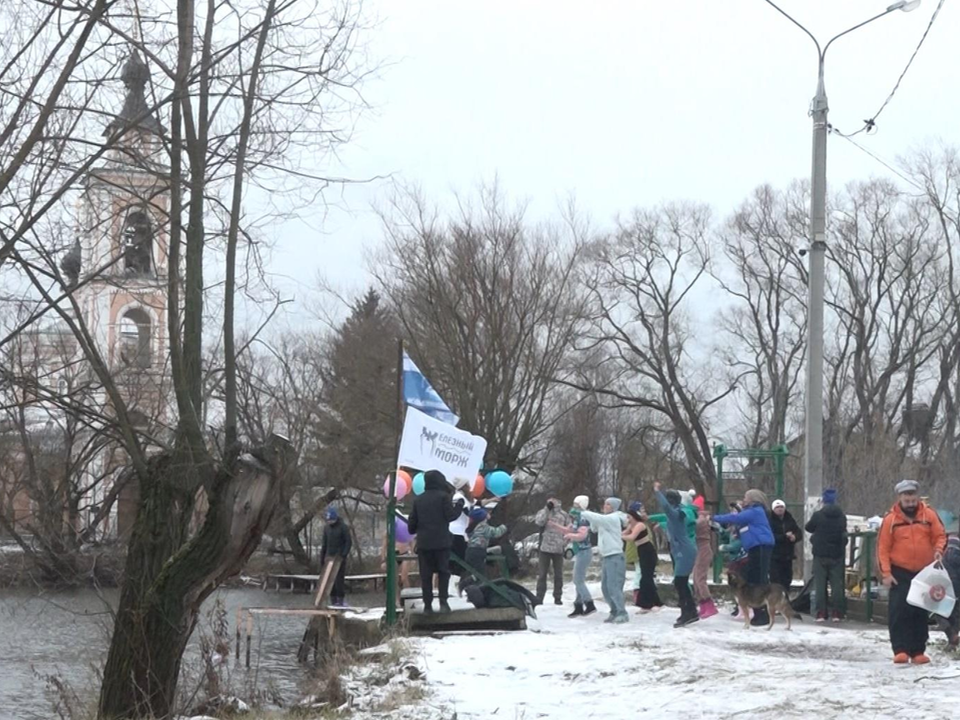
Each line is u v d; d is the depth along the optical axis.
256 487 24.56
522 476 98.25
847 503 83.62
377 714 21.89
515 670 24.56
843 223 100.88
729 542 41.44
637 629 31.89
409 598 37.03
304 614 35.88
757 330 107.69
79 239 23.56
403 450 31.72
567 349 91.19
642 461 120.69
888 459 85.19
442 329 85.12
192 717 24.41
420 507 31.16
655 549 37.75
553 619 35.38
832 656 26.89
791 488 86.81
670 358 102.81
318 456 81.00
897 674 21.98
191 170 22.97
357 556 83.38
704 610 34.91
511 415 85.31
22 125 21.69
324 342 89.94
